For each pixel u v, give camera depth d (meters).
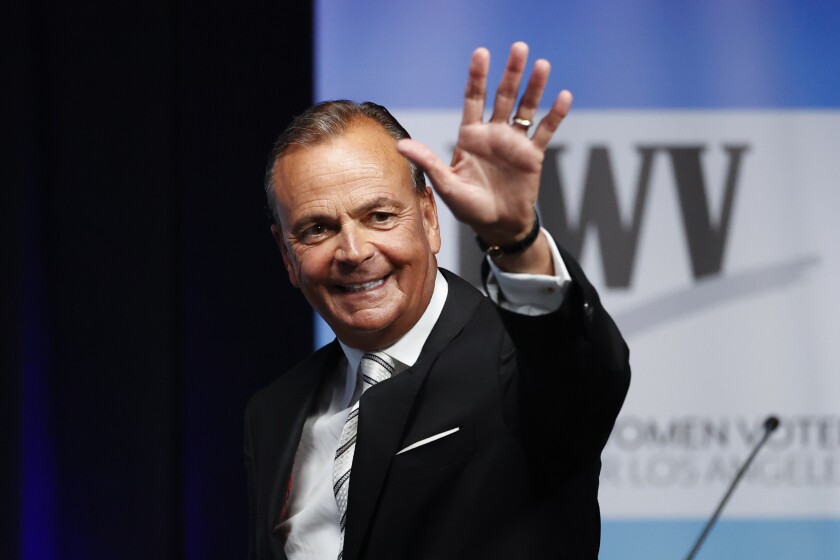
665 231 12.20
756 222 12.16
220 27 12.58
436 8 12.30
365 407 5.72
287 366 12.53
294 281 6.41
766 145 12.18
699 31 12.23
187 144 12.60
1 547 12.36
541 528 5.45
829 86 12.16
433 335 6.05
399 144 4.64
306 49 12.48
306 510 6.16
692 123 12.21
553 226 12.23
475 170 4.71
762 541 11.91
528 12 12.24
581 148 12.24
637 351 12.13
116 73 12.58
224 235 12.59
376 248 5.77
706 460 12.02
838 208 12.10
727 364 12.08
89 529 12.51
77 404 12.55
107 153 12.59
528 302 4.91
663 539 11.98
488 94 12.16
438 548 5.49
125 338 12.56
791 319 12.07
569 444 5.19
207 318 12.57
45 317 12.60
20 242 12.45
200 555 12.52
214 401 12.55
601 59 12.25
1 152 12.45
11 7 12.48
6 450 12.39
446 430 5.63
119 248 12.59
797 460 11.95
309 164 5.79
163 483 12.52
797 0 12.20
